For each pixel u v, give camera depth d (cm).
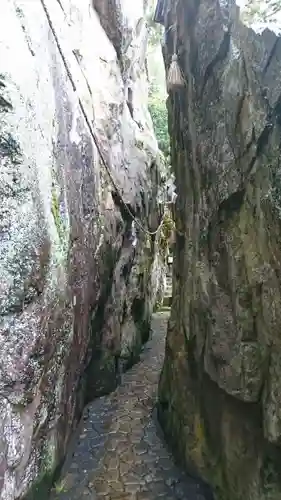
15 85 287
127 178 793
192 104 455
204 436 466
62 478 492
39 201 309
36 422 337
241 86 330
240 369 368
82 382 617
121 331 809
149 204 978
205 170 426
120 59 841
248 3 322
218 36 371
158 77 1391
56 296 354
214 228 411
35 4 374
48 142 352
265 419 333
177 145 577
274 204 286
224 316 395
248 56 309
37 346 306
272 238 297
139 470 521
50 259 331
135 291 887
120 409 681
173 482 497
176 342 582
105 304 697
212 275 418
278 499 323
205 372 459
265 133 303
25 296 284
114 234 706
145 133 1014
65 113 438
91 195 543
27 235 283
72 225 436
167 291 1387
